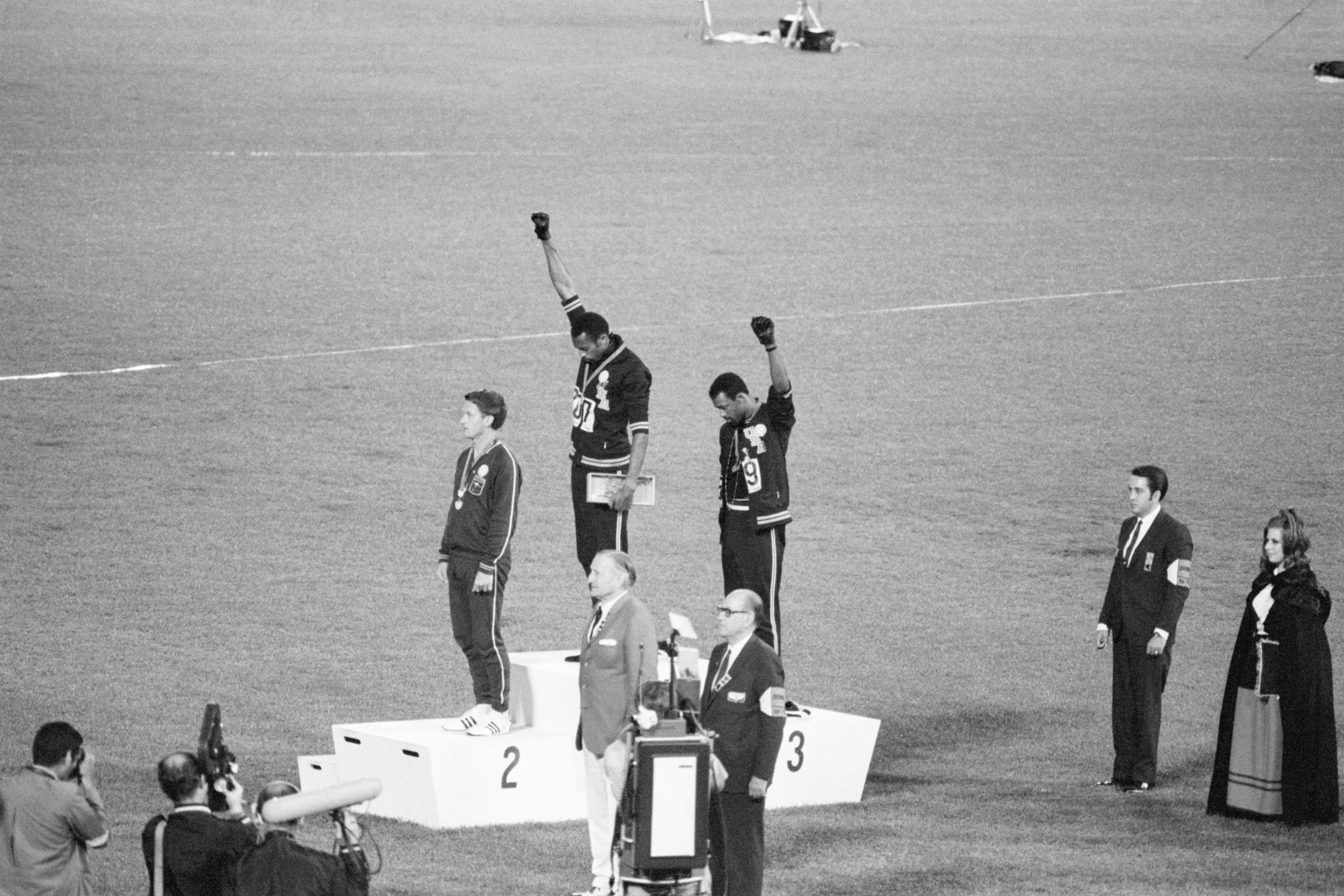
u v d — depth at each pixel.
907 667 33.16
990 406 53.31
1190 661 34.16
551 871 20.05
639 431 23.31
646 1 154.12
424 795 22.05
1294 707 22.30
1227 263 72.62
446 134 96.62
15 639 32.47
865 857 20.50
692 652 17.59
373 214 77.19
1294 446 49.72
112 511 41.25
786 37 131.50
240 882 14.98
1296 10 152.00
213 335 57.84
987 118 106.62
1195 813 23.14
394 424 49.62
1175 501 44.81
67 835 16.61
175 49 119.94
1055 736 29.27
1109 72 125.06
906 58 128.50
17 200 75.75
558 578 37.81
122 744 26.69
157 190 79.50
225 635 33.22
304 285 64.75
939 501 44.62
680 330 60.88
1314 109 112.25
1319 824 22.39
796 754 23.70
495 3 150.25
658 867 15.77
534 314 62.38
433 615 35.03
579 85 113.31
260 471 45.00
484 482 22.19
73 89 102.56
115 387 51.78
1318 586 22.59
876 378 56.06
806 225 78.19
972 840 21.45
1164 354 59.38
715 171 89.56
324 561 38.38
